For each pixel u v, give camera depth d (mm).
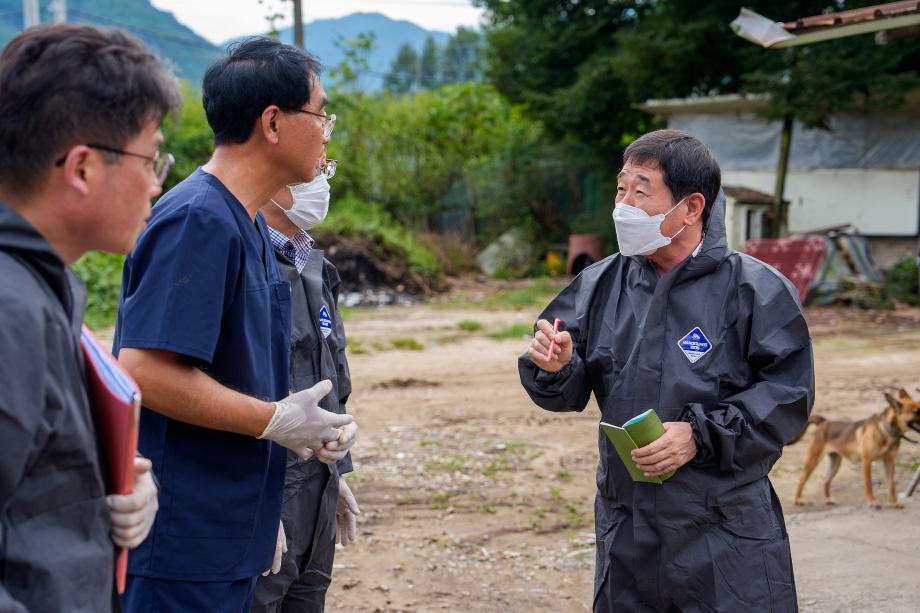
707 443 2537
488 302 18406
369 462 7016
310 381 3059
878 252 19719
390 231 21328
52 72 1513
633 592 2766
